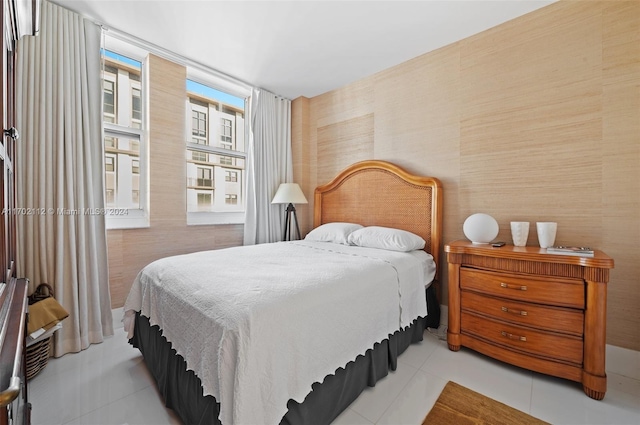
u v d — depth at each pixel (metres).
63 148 1.98
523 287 1.74
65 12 2.00
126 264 2.39
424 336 2.28
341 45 2.50
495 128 2.24
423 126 2.65
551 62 1.99
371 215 2.99
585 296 1.56
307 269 1.63
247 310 1.08
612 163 1.79
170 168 2.66
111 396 1.53
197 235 2.86
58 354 1.91
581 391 1.58
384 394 1.56
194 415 1.21
